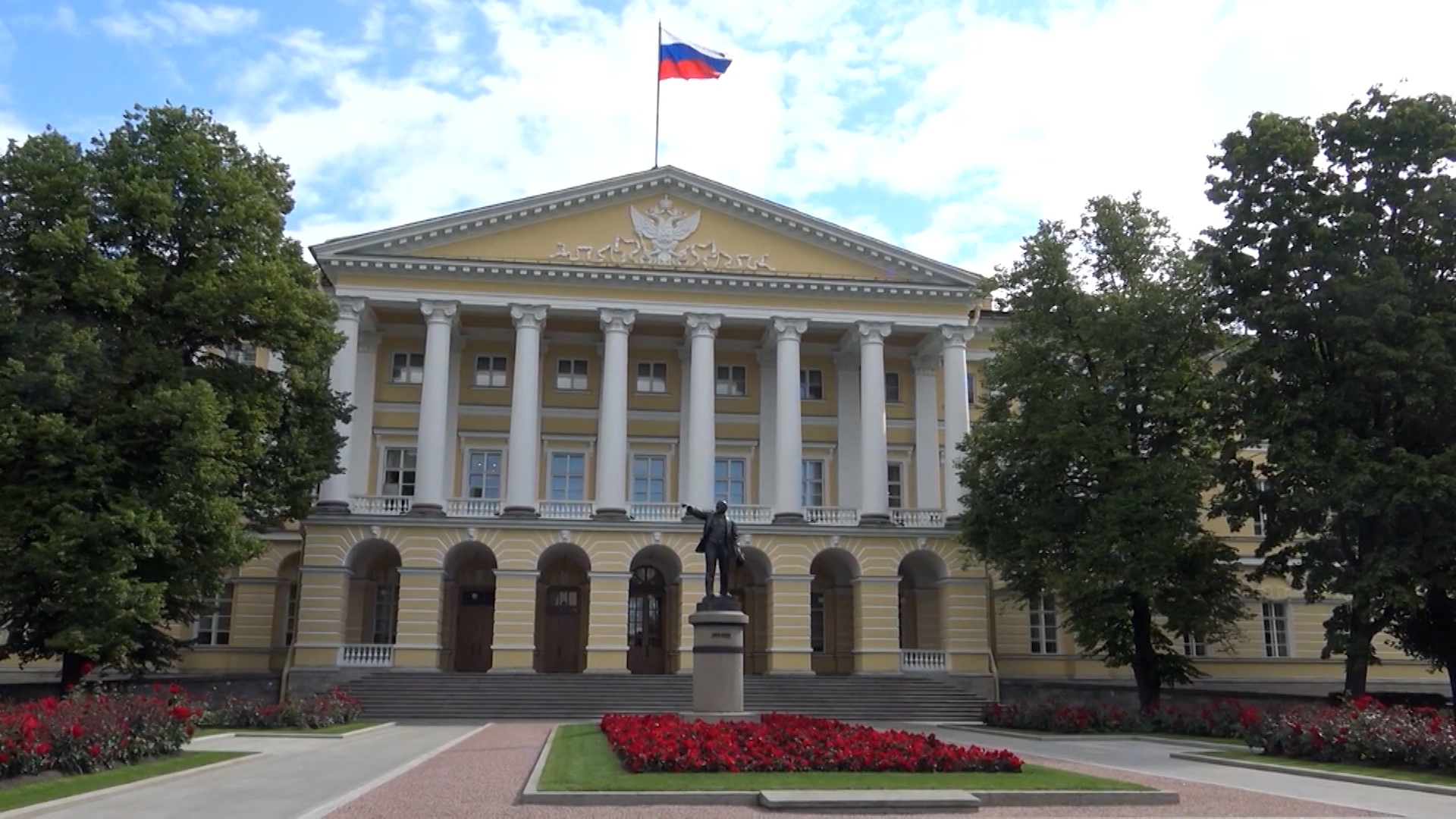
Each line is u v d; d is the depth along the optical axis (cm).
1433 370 3050
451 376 5294
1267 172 3444
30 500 2938
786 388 5031
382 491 5150
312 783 1889
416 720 3959
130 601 2936
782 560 4844
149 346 3169
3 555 2966
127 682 3656
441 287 4916
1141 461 3759
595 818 1479
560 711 4106
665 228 5112
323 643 4472
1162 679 3853
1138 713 3675
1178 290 3859
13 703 2473
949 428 5103
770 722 2384
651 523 4791
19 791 1664
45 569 2880
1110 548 3612
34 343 3014
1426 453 3238
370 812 1515
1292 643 5353
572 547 4794
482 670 5094
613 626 4691
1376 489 3088
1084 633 3862
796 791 1628
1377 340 3134
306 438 3850
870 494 4991
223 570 3812
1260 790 1894
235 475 3247
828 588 5325
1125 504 3634
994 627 5209
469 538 4675
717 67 5278
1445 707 3344
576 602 5184
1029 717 3656
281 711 3350
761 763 1883
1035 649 5259
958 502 4866
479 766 2194
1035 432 3859
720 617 2608
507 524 4703
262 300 3372
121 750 2064
